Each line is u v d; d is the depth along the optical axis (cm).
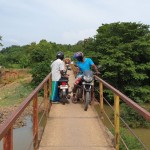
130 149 1440
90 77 1081
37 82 4747
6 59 9488
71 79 2305
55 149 721
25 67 8294
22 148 1995
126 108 2523
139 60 4050
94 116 1003
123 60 3822
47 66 4688
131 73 3788
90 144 751
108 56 3862
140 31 4106
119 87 3956
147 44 3888
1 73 6956
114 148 725
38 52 5662
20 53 9856
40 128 856
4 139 403
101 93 991
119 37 4084
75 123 924
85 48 4459
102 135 813
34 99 700
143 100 3803
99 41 4181
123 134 1545
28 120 2672
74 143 757
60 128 874
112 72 3784
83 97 1106
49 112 1056
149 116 409
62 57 1212
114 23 4206
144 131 2391
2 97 4216
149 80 4059
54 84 1188
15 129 2459
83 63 1138
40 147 732
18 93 4384
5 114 2970
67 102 1209
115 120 692
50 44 9288
